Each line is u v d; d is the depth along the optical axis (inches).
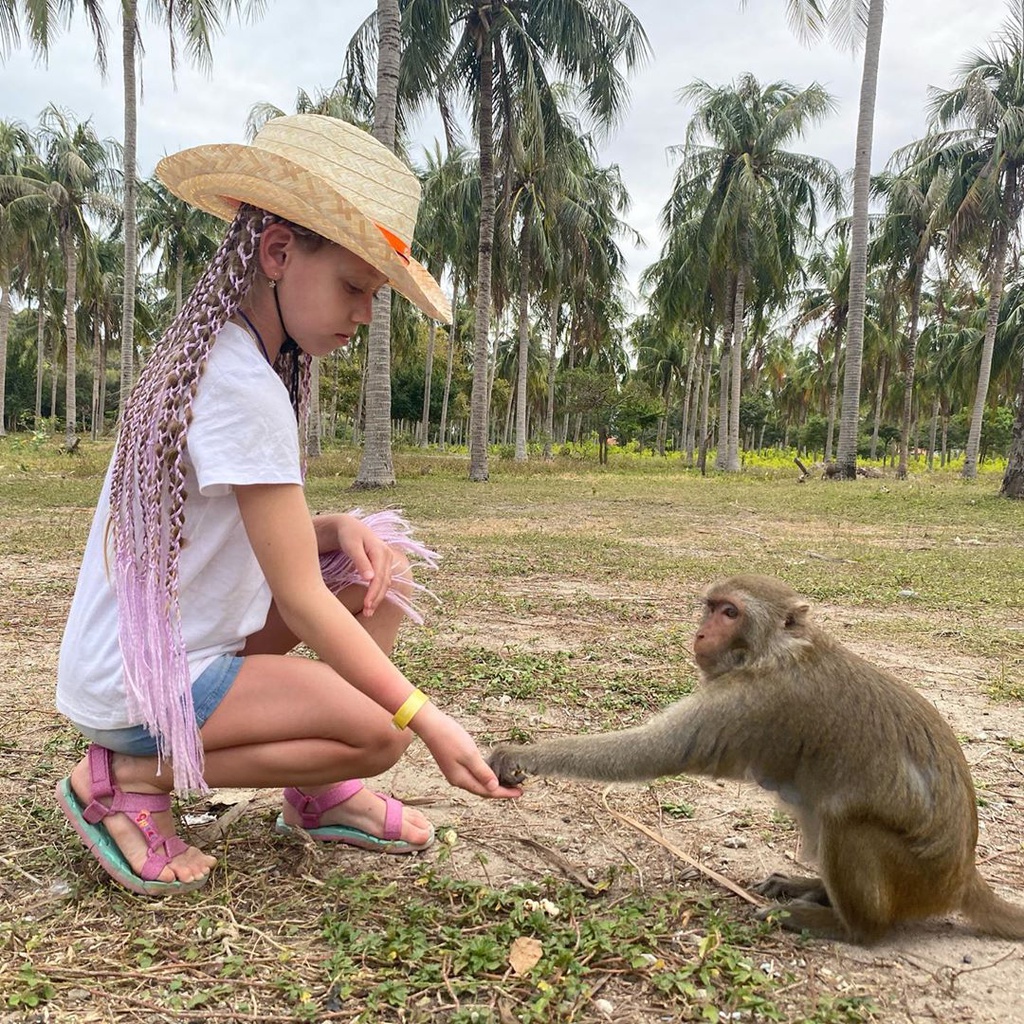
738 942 41.2
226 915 41.3
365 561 45.9
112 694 41.0
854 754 41.3
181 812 52.9
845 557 168.7
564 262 516.1
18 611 101.6
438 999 35.9
